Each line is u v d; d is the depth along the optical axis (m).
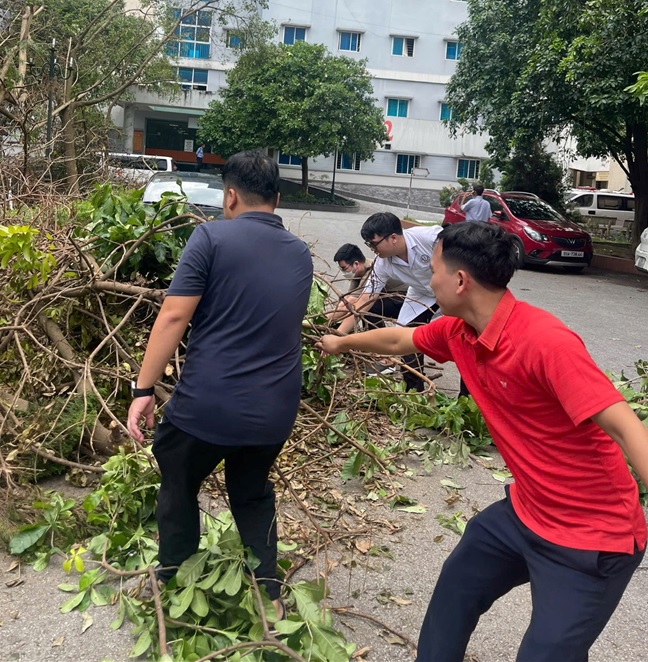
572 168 42.56
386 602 3.10
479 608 2.31
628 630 3.04
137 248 4.42
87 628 2.82
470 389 2.21
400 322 5.28
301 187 38.00
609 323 10.27
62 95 15.02
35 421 3.82
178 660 2.44
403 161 44.66
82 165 13.82
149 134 44.78
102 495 3.24
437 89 43.66
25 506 3.52
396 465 4.60
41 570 3.19
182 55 40.91
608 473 1.99
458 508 4.06
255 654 2.51
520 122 16.86
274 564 2.80
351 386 5.33
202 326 2.55
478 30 18.59
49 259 3.88
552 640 1.93
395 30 42.47
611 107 14.61
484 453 4.92
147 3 19.22
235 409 2.49
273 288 2.53
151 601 2.73
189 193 9.99
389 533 3.72
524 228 16.30
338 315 4.71
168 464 2.63
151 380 2.54
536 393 1.99
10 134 11.61
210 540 2.95
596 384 1.88
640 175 18.14
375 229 4.93
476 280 2.07
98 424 4.06
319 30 41.94
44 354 4.29
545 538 2.04
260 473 2.73
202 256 2.49
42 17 17.31
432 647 2.34
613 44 13.62
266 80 31.70
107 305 4.52
